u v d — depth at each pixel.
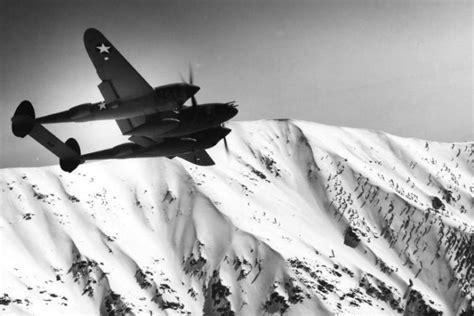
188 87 59.84
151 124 60.88
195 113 61.50
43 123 64.25
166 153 64.50
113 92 60.62
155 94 60.00
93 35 58.62
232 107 62.00
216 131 64.12
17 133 66.00
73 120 62.47
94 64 59.72
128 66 59.41
